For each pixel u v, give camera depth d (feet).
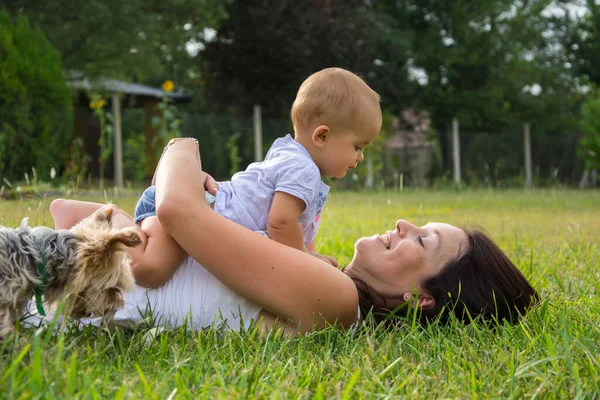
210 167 63.62
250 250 9.27
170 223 9.30
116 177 55.62
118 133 55.98
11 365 6.50
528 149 78.69
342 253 18.74
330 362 8.04
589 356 7.85
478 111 100.89
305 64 83.97
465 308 10.03
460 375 7.72
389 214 33.53
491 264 10.48
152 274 9.55
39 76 44.34
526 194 55.57
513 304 10.52
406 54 94.79
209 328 9.51
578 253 18.11
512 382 7.22
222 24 86.07
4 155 42.24
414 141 86.22
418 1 100.99
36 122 44.29
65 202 10.33
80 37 64.85
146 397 6.46
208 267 9.35
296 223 10.06
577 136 81.71
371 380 7.38
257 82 88.43
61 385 6.51
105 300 8.02
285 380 7.13
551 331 9.95
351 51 85.35
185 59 97.04
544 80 107.24
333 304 9.47
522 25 102.58
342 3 89.20
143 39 67.92
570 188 75.56
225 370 7.64
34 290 7.82
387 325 10.36
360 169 72.74
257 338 9.14
